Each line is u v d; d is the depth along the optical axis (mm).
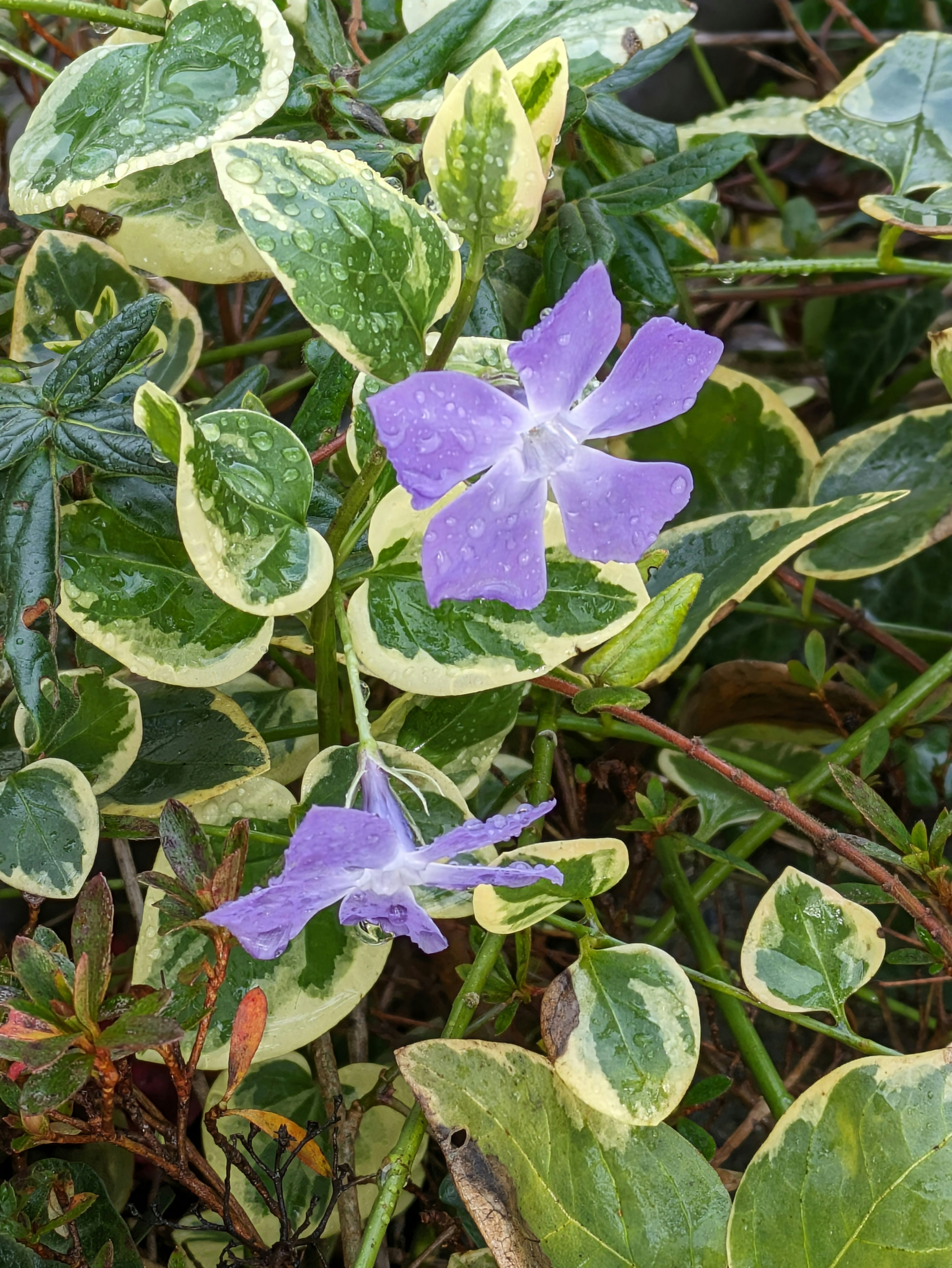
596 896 219
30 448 173
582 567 188
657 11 232
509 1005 211
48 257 244
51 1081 149
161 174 242
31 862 189
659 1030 187
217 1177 182
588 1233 181
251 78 198
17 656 170
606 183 256
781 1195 181
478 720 223
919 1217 175
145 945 197
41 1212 179
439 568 146
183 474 154
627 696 189
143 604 184
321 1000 198
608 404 157
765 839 245
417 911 151
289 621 240
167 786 211
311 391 210
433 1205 219
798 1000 192
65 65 336
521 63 146
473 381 144
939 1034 260
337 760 196
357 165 160
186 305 253
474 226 150
